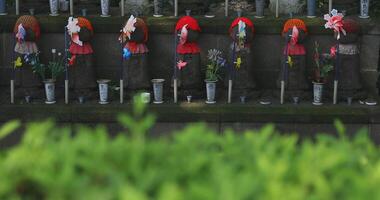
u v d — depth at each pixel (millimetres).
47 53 9922
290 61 9570
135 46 9664
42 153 3180
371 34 9844
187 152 3367
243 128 9344
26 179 3029
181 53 9570
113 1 10906
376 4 10406
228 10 10406
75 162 3148
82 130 3549
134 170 3094
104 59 10000
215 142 3762
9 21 9852
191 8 10055
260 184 2893
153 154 3320
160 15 9945
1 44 10000
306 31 9625
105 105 9398
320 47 9859
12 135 9391
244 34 9500
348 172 3070
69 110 9312
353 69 9617
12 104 9430
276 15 9891
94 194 2824
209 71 9570
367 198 2809
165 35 9898
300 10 10219
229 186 2756
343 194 2930
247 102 9555
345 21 9500
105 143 3320
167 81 10039
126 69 9719
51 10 9984
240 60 9609
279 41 9898
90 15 10023
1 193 2891
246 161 3297
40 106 9352
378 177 2936
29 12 10094
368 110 9305
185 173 3127
